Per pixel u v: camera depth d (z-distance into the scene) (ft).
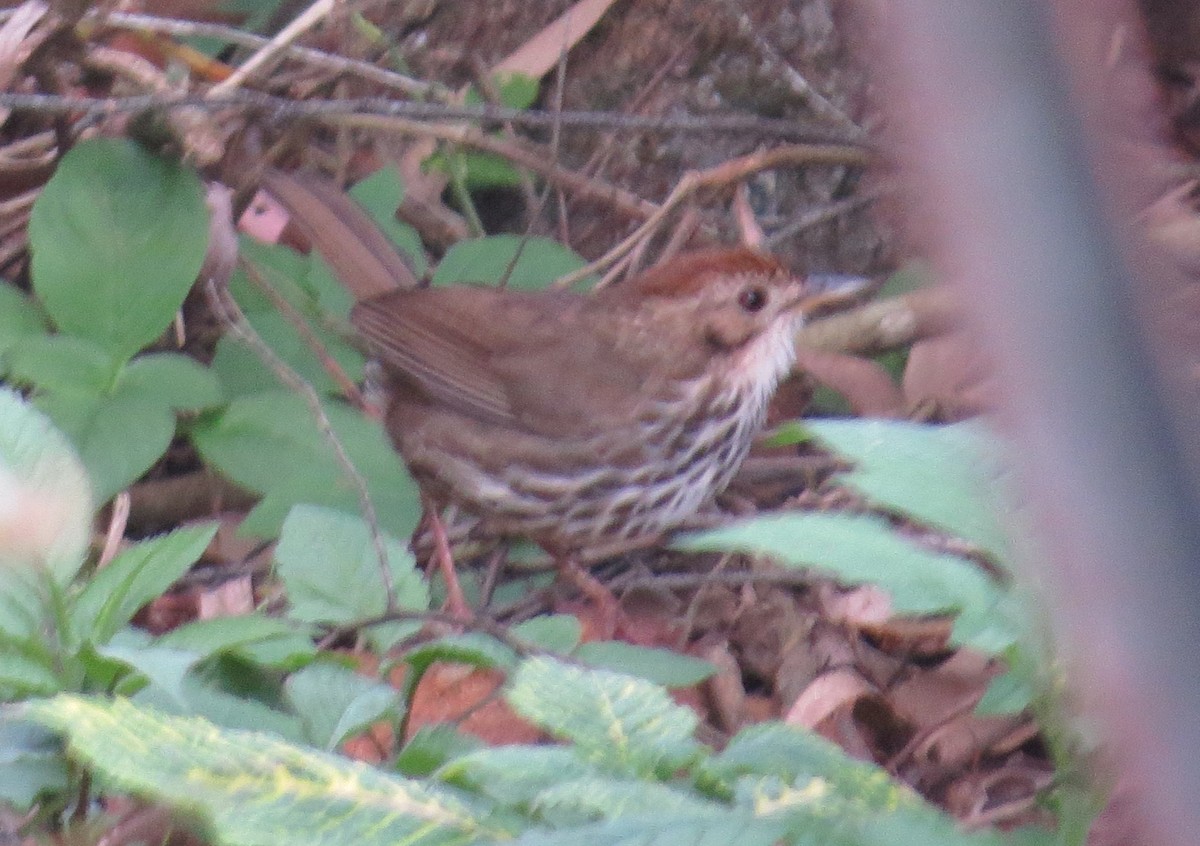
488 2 43.27
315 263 38.19
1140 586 6.81
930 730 30.27
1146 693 6.88
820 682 31.07
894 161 8.31
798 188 42.42
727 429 35.47
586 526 35.37
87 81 38.06
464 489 35.50
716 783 13.16
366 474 34.04
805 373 40.29
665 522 35.63
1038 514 7.13
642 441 34.68
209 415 33.68
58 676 17.65
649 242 42.01
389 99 41.93
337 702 19.16
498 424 35.06
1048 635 13.06
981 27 6.56
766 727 14.05
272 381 35.88
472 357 35.40
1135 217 7.17
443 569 34.04
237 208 37.37
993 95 6.57
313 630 22.02
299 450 33.73
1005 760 29.99
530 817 12.96
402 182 40.34
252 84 37.93
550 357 34.81
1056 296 6.67
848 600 33.01
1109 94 8.71
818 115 41.68
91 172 33.68
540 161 40.93
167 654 16.58
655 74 42.91
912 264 35.14
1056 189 6.62
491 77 41.65
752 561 35.78
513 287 39.47
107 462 31.83
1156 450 6.71
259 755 12.46
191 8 40.47
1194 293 8.58
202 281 35.91
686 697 31.58
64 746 18.12
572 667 14.26
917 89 6.65
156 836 18.90
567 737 14.46
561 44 42.52
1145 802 6.97
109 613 18.08
